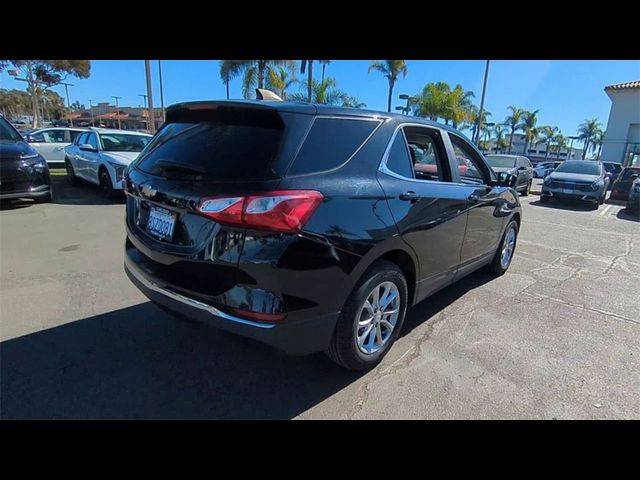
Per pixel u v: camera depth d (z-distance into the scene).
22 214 7.35
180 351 2.93
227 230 2.07
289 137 2.21
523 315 3.79
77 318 3.37
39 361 2.75
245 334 2.11
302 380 2.66
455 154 3.57
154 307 3.61
